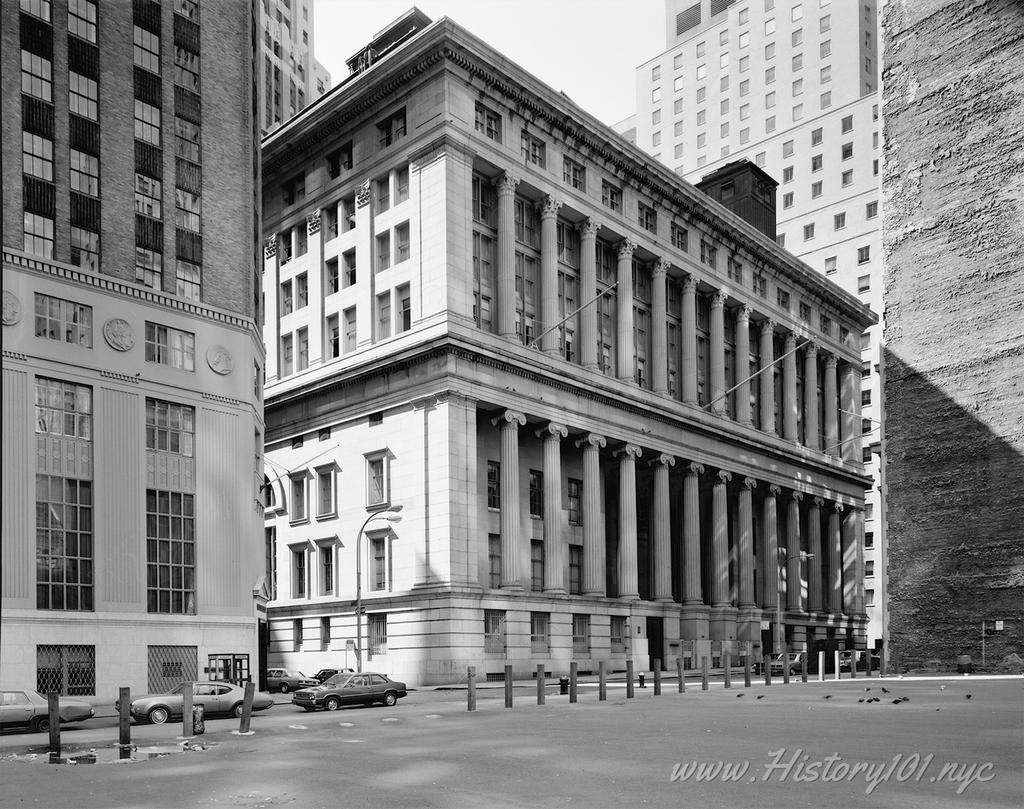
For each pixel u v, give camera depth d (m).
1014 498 49.12
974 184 52.75
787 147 123.19
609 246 71.94
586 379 65.06
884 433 55.62
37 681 36.97
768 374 87.56
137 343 41.97
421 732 23.02
